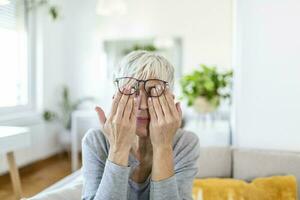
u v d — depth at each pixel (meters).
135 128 0.76
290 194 1.19
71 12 4.15
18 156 3.05
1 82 2.86
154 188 0.75
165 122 0.75
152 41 4.07
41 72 3.39
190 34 3.96
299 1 1.37
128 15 4.12
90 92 4.26
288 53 1.40
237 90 1.51
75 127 3.23
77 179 1.21
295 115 1.42
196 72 2.27
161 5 4.02
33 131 3.28
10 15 2.95
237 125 1.51
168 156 0.77
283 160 1.30
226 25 3.82
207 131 1.96
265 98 1.45
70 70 4.20
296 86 1.40
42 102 3.43
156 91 0.77
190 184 0.85
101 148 0.85
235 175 1.35
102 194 0.73
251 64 1.45
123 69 0.81
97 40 4.22
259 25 1.43
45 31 3.45
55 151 3.77
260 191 1.21
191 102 2.27
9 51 2.96
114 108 0.76
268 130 1.46
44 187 2.63
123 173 0.74
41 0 3.33
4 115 2.85
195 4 3.92
